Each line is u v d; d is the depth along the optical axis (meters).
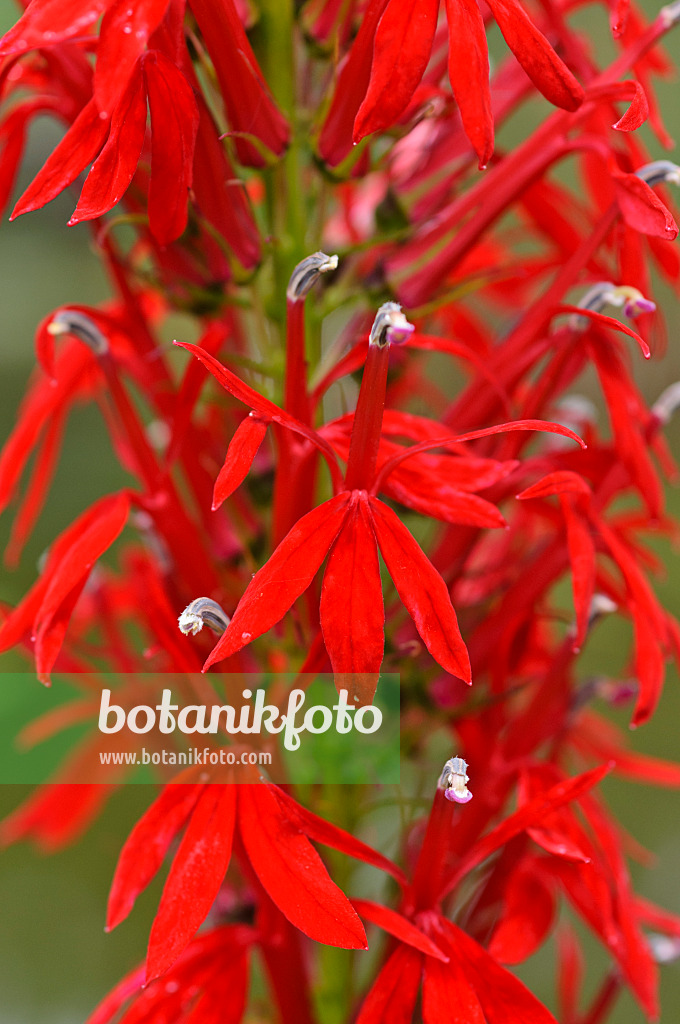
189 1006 0.31
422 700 0.33
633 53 0.32
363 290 0.33
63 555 0.31
